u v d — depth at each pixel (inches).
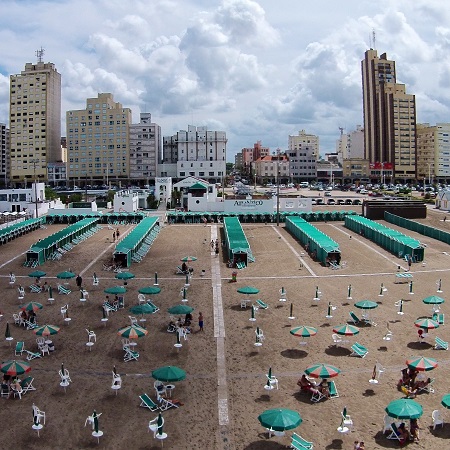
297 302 2306.8
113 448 1184.8
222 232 4343.0
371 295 2413.9
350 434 1227.2
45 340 1806.1
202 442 1207.6
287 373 1571.1
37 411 1263.5
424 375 1514.5
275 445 1192.2
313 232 3681.1
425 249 3506.4
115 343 1829.5
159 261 3218.5
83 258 3319.4
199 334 1913.1
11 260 3260.3
